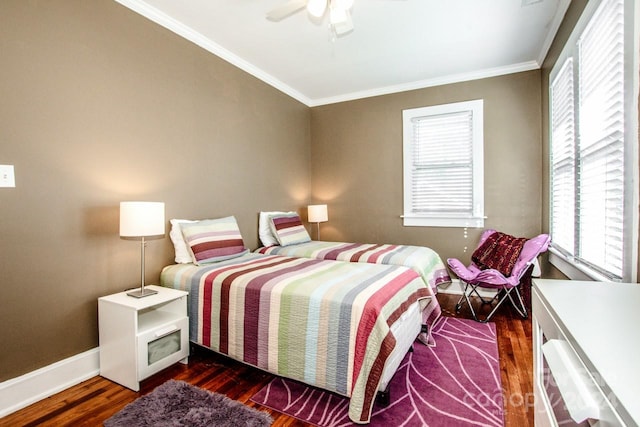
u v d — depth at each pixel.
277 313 1.95
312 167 4.88
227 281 2.20
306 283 2.03
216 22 2.79
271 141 4.07
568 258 2.60
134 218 2.08
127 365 1.98
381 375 1.62
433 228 4.12
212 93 3.20
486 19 2.73
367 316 1.69
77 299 2.13
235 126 3.49
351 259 3.10
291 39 3.07
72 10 2.11
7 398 1.79
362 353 1.66
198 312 2.31
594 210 2.03
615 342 0.62
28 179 1.91
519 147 3.69
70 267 2.10
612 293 0.93
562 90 2.77
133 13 2.48
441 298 3.81
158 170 2.68
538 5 2.54
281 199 4.25
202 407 1.77
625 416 0.43
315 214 4.34
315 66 3.68
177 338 2.19
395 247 3.52
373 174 4.46
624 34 1.57
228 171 3.40
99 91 2.26
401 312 1.97
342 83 4.20
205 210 3.13
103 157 2.29
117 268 2.37
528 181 3.66
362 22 2.77
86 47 2.19
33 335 1.92
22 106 1.88
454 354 2.37
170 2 2.50
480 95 3.84
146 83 2.58
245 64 3.57
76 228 2.13
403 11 2.61
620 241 1.66
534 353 1.03
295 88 4.37
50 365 1.98
